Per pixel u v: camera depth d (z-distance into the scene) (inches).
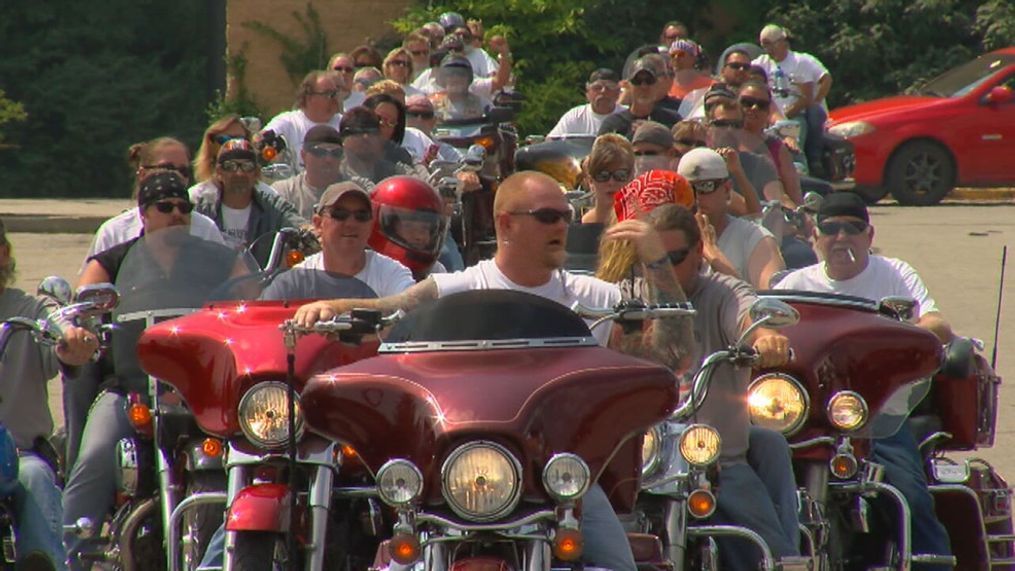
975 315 1980.8
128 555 860.6
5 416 894.4
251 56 4008.4
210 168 1378.0
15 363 897.5
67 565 807.7
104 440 906.1
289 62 4008.4
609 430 649.0
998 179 3294.8
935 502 959.0
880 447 926.4
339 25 4013.3
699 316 834.8
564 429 635.5
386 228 1070.4
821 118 2365.9
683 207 839.1
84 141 4874.5
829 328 879.7
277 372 757.3
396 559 628.1
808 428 871.7
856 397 861.2
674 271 804.6
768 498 818.8
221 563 783.1
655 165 1306.6
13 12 4960.6
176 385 797.9
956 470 962.1
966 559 957.2
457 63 2156.7
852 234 1046.4
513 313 682.2
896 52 4133.9
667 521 780.0
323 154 1315.2
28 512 797.2
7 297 908.6
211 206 1195.9
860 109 3351.4
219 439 804.0
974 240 2689.5
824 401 866.8
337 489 771.4
